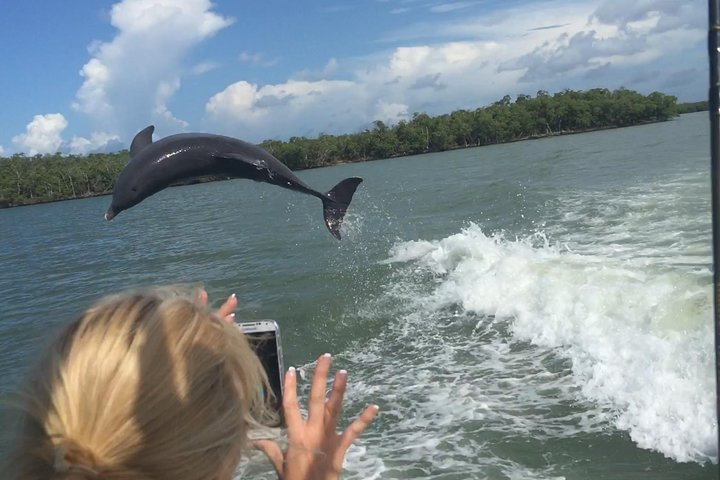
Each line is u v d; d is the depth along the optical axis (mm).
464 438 5711
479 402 6336
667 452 5121
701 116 81000
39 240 33594
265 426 1252
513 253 11359
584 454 5250
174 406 1024
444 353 7898
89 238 31438
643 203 15320
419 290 10781
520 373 6891
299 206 32625
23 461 1014
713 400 5504
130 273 18234
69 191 68938
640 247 10797
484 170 37750
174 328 1101
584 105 77000
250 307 11242
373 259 13617
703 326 6645
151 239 26594
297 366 8273
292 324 9969
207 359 1094
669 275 8156
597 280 8531
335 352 8609
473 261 11344
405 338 8719
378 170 50500
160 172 2186
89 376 1016
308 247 17141
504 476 5102
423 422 6137
